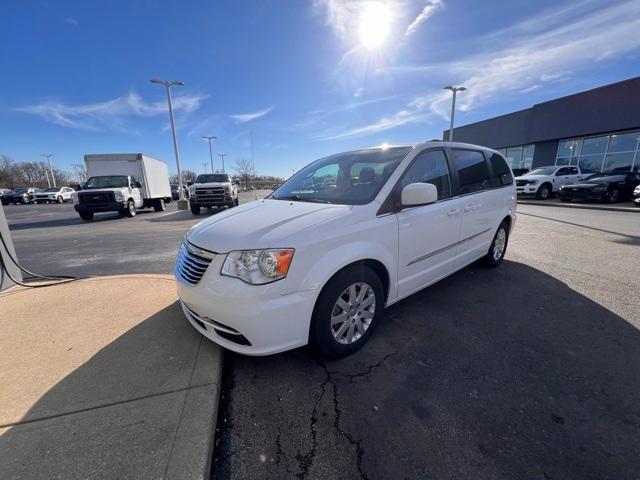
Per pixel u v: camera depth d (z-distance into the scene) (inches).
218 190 590.9
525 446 68.4
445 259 135.6
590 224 336.5
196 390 81.8
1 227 150.3
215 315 84.7
